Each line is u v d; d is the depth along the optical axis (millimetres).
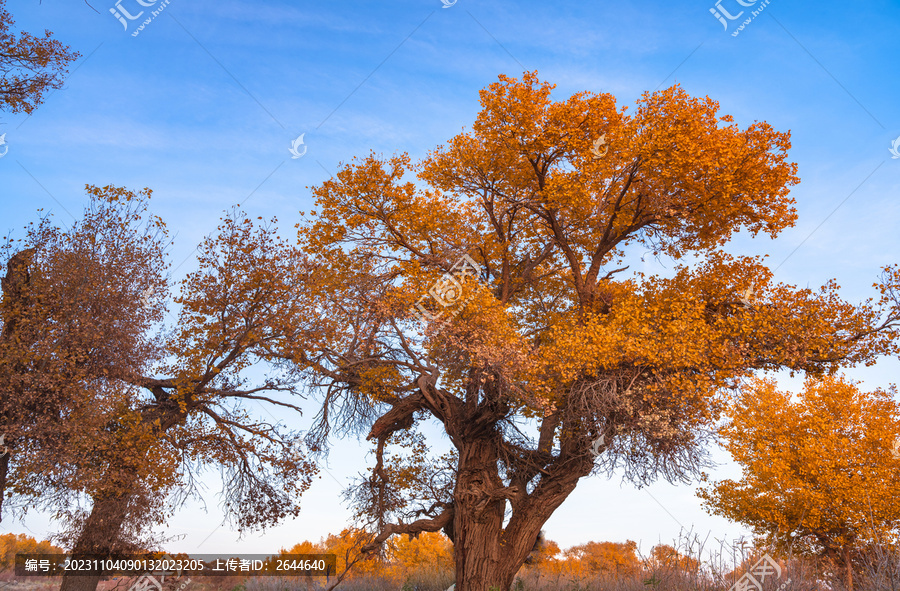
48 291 15727
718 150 15781
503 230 20672
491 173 18344
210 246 18156
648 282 18016
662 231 18594
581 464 16609
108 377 16328
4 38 16469
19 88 16891
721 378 14547
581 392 15055
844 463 19672
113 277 16391
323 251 19016
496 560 16781
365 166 18219
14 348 14641
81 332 15500
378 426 19156
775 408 21953
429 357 17625
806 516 19250
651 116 16109
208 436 18641
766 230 17359
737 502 21156
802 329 14422
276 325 17953
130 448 16000
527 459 17484
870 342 14148
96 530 15859
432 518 18406
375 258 19484
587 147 16906
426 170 18812
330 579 20984
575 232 19969
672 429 13828
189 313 17922
